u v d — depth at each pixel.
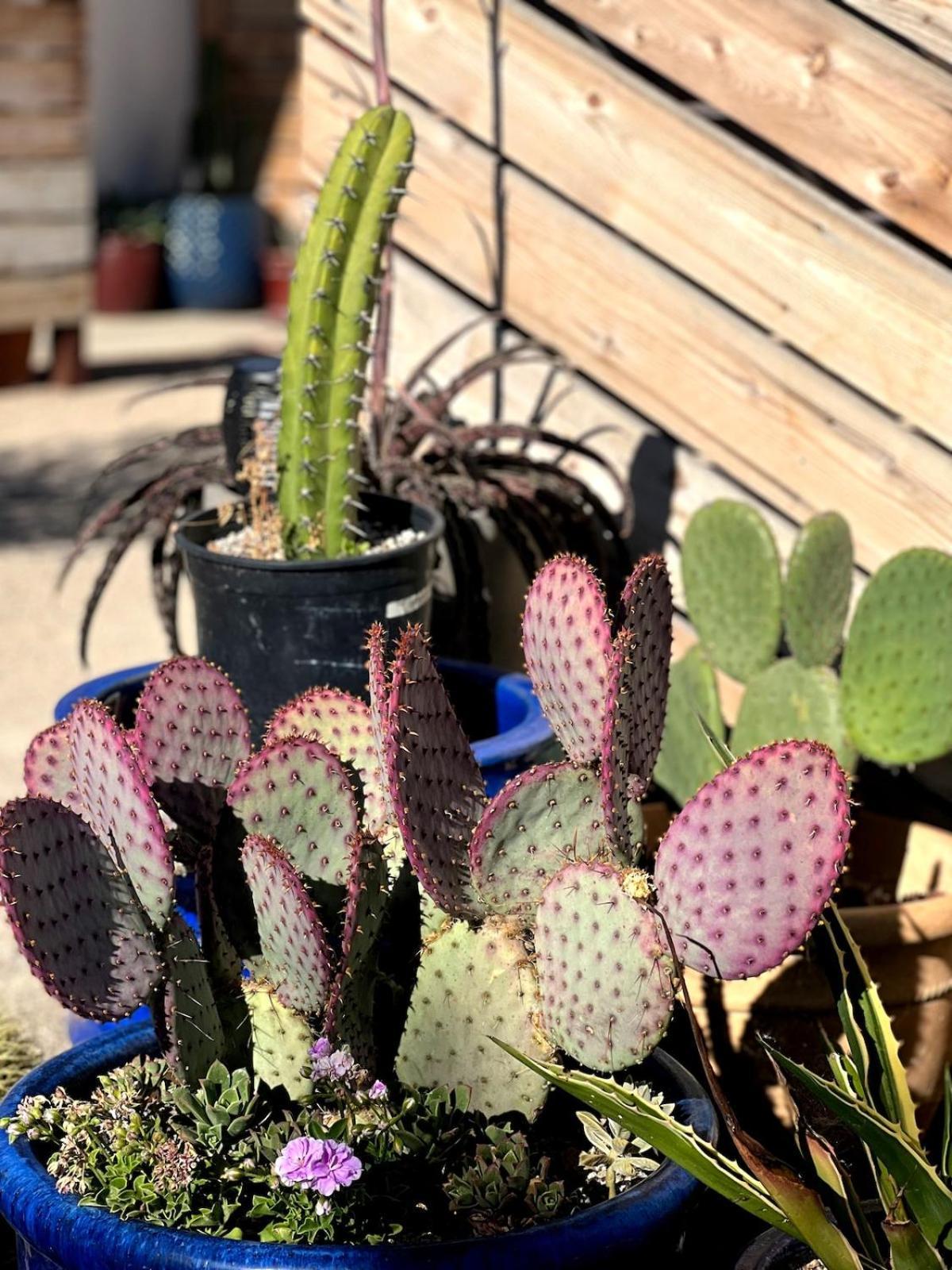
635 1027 1.28
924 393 1.73
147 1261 1.21
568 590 1.33
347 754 1.46
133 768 1.28
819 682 1.73
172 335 5.92
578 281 2.07
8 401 4.84
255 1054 1.38
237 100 6.71
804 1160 1.39
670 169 1.92
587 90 1.98
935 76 1.66
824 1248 1.24
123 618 3.14
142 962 1.30
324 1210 1.24
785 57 1.77
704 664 1.82
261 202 6.77
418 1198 1.32
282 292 6.38
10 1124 1.33
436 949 1.37
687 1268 1.55
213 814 1.45
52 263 4.79
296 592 1.69
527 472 2.05
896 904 1.60
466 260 2.21
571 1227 1.22
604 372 2.07
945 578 1.63
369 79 2.27
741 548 1.79
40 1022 1.90
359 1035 1.38
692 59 1.87
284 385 1.77
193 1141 1.32
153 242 6.32
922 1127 1.66
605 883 1.27
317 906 1.31
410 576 1.73
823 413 1.84
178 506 2.05
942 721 1.65
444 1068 1.37
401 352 2.38
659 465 2.06
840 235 1.77
